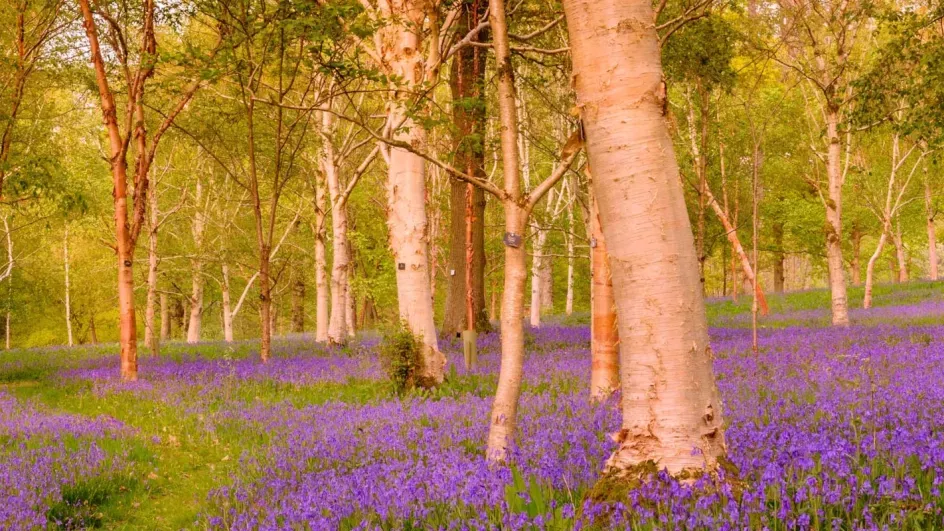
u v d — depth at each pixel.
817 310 34.19
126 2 17.41
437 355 14.20
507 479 5.62
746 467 5.11
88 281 53.19
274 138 22.55
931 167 40.50
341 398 13.84
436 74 9.00
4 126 20.23
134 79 17.83
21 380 20.42
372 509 5.57
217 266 43.41
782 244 48.41
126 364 16.80
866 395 8.43
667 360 4.82
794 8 17.30
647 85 4.89
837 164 24.14
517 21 15.13
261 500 6.73
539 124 19.72
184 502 8.11
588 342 21.59
